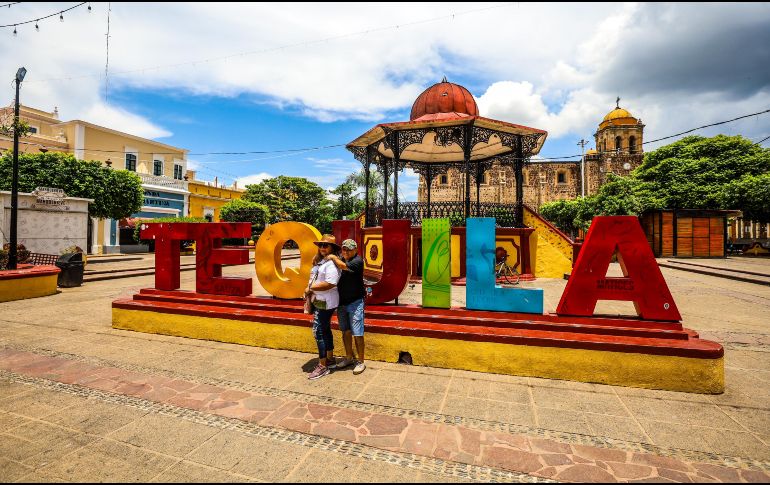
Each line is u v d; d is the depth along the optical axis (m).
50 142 25.62
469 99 11.62
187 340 5.86
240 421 3.36
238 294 5.99
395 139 10.09
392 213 10.43
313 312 4.56
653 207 28.53
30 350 5.37
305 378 4.36
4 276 9.23
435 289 5.07
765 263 19.27
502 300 4.77
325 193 40.88
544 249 12.57
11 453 2.85
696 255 23.12
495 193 48.41
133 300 6.58
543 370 4.34
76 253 12.09
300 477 2.58
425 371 4.58
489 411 3.56
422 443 3.00
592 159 46.25
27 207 14.29
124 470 2.65
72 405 3.65
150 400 3.77
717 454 2.87
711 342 4.12
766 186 25.81
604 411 3.55
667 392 3.96
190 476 2.59
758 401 3.76
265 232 5.76
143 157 31.38
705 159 30.31
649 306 4.32
